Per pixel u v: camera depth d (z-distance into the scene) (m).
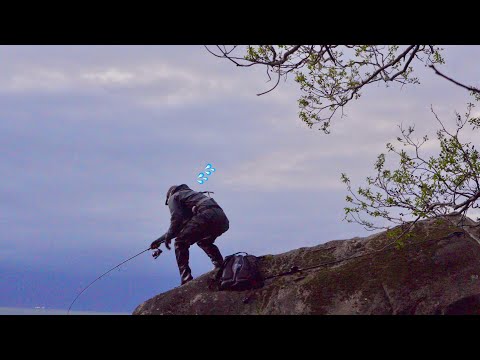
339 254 12.70
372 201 10.50
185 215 12.94
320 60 9.54
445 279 11.37
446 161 9.88
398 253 12.02
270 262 12.97
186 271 12.95
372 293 11.47
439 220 11.23
